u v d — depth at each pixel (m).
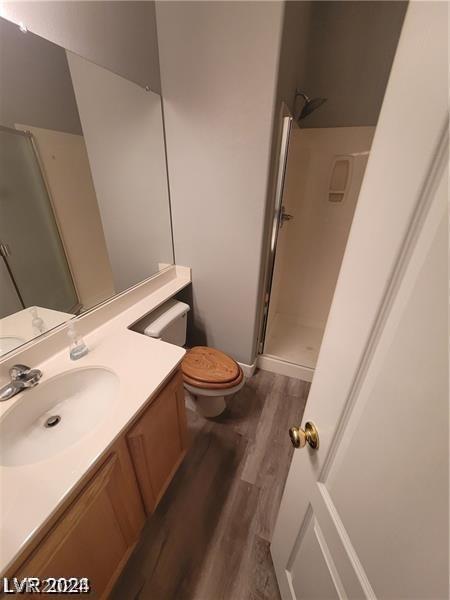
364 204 0.41
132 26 1.19
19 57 0.84
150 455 0.97
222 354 1.63
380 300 0.37
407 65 0.32
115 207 1.34
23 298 0.95
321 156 2.12
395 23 1.67
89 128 1.14
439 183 0.28
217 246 1.68
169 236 1.75
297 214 2.35
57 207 1.05
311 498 0.63
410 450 0.33
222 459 1.44
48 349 1.01
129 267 1.49
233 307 1.83
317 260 2.46
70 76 1.02
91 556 0.75
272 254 1.75
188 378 1.44
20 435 0.81
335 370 0.50
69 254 1.12
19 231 0.92
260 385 1.98
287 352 2.20
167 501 1.25
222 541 1.11
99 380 1.01
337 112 1.98
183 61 1.31
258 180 1.41
